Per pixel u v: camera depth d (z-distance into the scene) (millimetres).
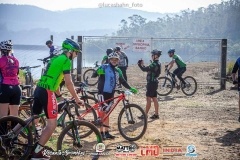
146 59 46250
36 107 5207
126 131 7418
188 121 8672
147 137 7117
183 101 11727
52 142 6223
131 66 22906
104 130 6941
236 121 8742
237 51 120250
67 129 5305
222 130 7793
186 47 102188
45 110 5031
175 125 8219
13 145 5031
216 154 6098
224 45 14398
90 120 6914
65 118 7273
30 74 9367
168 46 102312
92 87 14430
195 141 6895
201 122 8586
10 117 4996
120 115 6918
